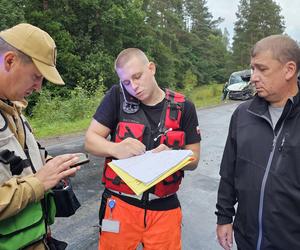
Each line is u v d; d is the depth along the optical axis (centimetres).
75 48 2717
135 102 258
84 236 446
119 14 2855
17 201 175
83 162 201
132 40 3209
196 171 724
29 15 2441
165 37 5116
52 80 190
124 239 259
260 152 228
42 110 1634
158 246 260
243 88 2725
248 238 237
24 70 188
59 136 1138
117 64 250
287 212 219
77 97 1784
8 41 184
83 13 2823
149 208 255
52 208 208
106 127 265
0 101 185
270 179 222
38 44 188
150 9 4653
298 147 215
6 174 179
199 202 561
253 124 235
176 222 267
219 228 269
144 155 245
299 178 216
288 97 225
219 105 2406
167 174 226
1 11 2086
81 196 575
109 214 261
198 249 421
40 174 188
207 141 1066
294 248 221
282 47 217
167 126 257
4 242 180
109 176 258
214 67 6744
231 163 258
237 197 247
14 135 191
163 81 4116
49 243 214
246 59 6241
